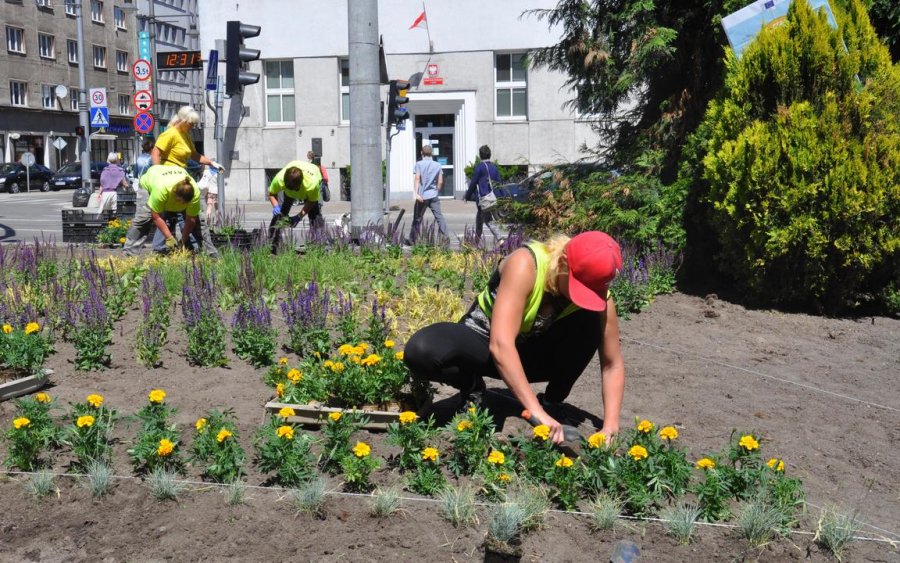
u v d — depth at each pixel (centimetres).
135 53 7538
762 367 649
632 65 1076
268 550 350
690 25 1077
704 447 466
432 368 447
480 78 3031
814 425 518
